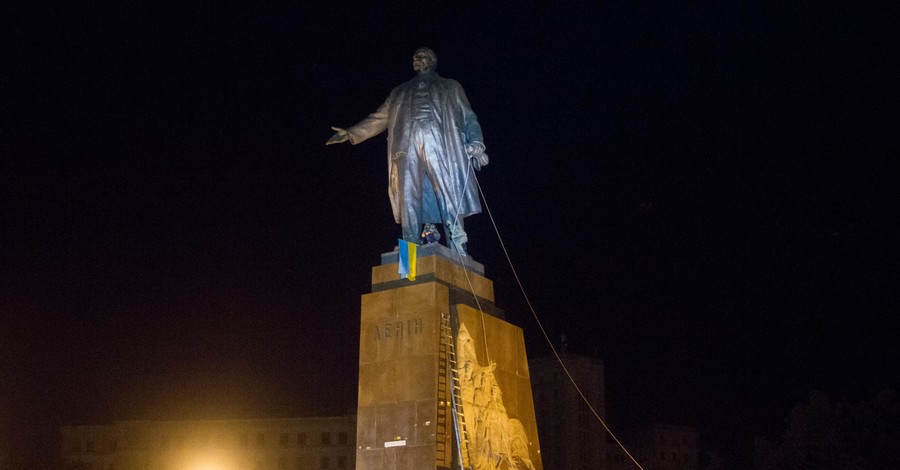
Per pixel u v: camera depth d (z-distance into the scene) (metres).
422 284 23.38
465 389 22.80
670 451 107.69
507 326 25.50
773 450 63.91
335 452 105.81
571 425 99.75
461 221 25.48
